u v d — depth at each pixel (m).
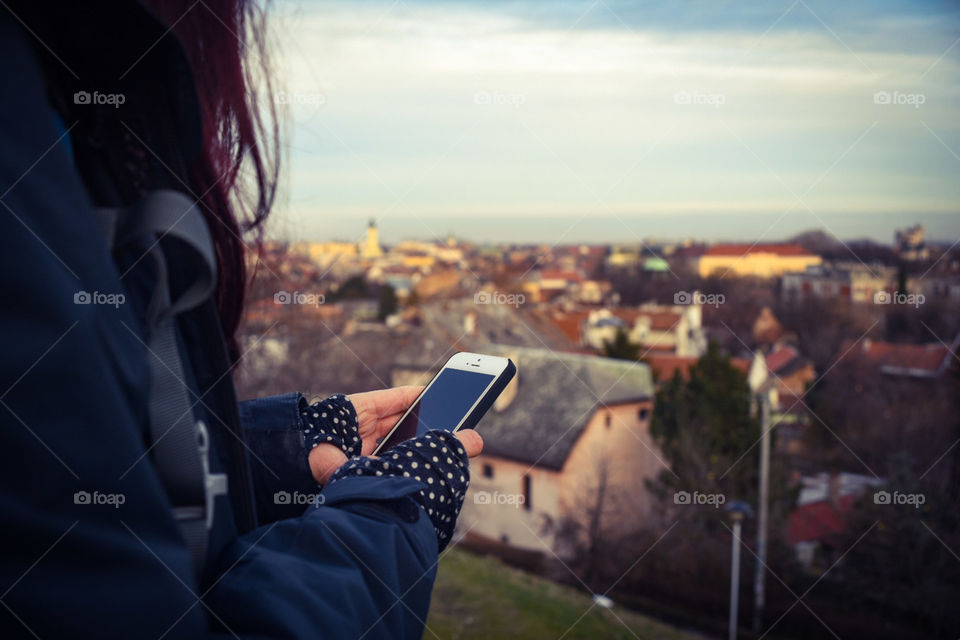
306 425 0.82
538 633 15.63
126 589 0.33
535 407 33.09
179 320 0.47
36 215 0.33
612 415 31.39
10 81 0.34
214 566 0.45
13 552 0.31
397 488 0.54
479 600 17.12
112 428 0.34
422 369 28.66
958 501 25.19
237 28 0.61
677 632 23.78
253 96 0.64
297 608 0.42
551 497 30.08
